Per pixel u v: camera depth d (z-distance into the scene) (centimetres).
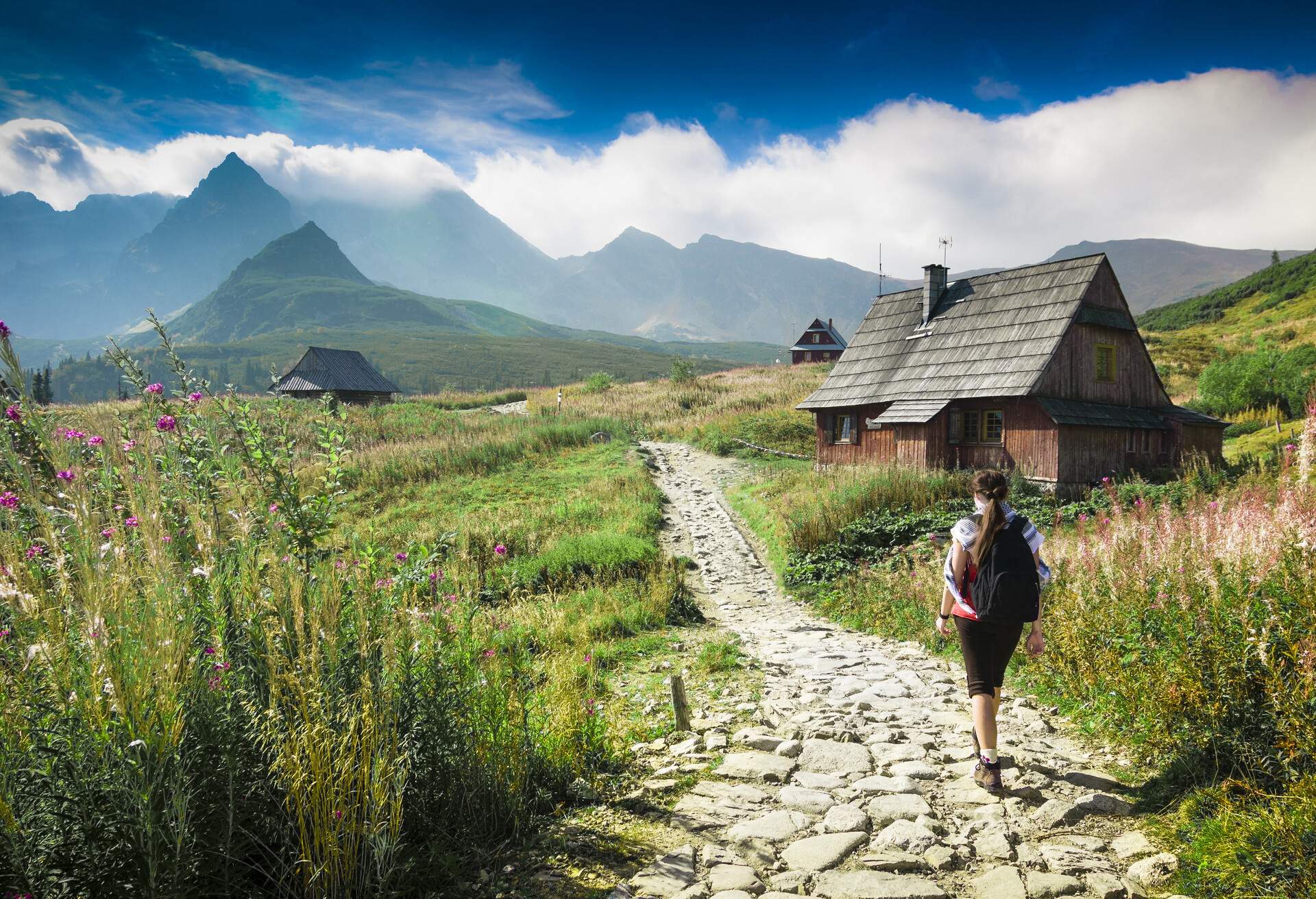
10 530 346
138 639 283
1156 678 493
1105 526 928
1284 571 481
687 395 4481
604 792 459
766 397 4259
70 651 282
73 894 256
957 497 1873
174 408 463
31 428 391
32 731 263
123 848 259
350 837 309
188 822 271
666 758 542
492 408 4966
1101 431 2212
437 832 366
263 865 309
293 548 456
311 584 387
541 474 2562
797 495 2048
